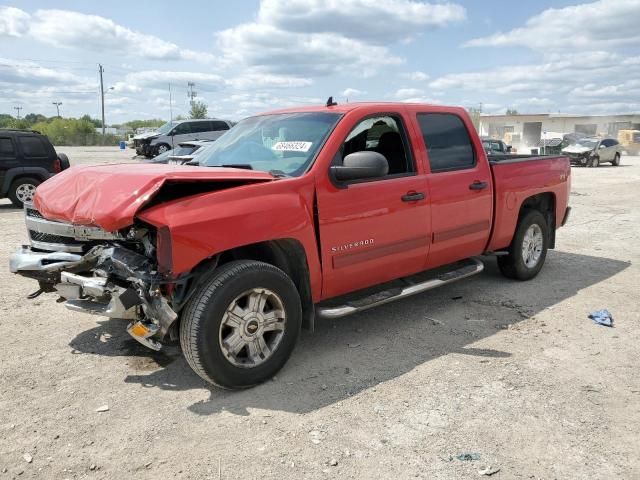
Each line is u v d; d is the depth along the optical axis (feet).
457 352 14.46
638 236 30.78
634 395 12.13
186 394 12.20
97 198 11.79
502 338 15.43
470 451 10.05
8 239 29.07
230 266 11.91
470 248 17.97
